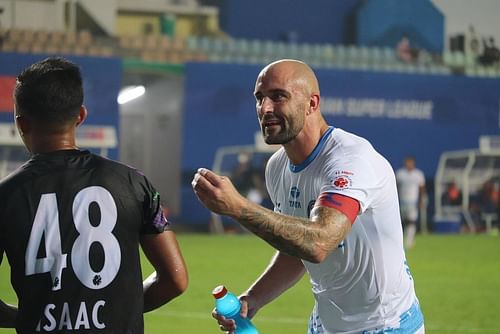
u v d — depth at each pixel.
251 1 50.12
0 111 42.50
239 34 50.16
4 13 46.47
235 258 32.69
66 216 5.88
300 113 7.46
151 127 51.44
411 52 51.84
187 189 44.94
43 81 6.01
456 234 46.75
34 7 46.94
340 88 46.75
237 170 45.28
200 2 49.78
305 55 50.84
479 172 47.97
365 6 51.34
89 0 47.66
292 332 17.91
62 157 6.05
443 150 47.75
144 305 6.53
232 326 7.76
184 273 6.39
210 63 45.31
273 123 7.43
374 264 7.89
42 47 46.84
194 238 41.91
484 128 48.22
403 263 8.14
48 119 6.04
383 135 47.19
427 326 18.95
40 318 5.78
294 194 8.11
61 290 5.79
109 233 5.94
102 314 5.85
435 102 47.66
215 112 45.31
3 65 42.88
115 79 43.81
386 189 7.63
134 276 6.02
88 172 6.03
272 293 8.82
